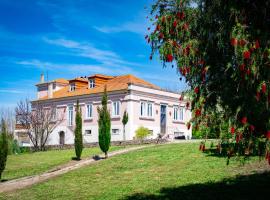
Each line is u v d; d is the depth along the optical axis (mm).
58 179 23438
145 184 19094
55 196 18797
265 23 8031
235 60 7832
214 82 8547
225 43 8234
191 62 8641
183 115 54875
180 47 8594
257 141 7934
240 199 14133
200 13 8859
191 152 26938
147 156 27734
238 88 7812
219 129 8461
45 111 53125
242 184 16344
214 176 18656
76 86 56500
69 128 53688
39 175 26297
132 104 47188
